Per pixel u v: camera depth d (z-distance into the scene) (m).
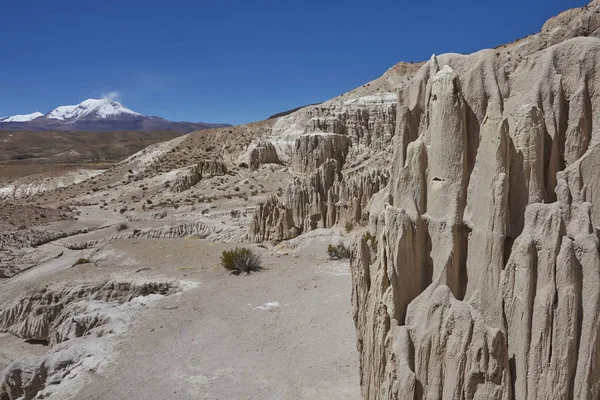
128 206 82.75
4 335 32.16
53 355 20.48
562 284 10.10
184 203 76.88
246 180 83.81
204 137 120.31
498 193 11.09
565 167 11.79
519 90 12.43
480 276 11.35
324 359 18.59
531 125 11.23
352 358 18.39
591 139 11.60
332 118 86.19
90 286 33.09
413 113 14.02
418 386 10.99
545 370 10.09
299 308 24.77
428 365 10.99
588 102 11.77
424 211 12.66
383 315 11.83
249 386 16.94
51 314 31.66
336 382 16.67
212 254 40.25
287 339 20.97
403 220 11.86
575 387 9.94
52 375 19.64
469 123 12.51
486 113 12.16
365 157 79.19
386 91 94.88
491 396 10.29
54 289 33.25
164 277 33.50
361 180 44.06
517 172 11.38
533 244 10.52
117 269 36.84
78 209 83.69
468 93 12.59
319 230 41.59
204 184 86.62
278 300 26.56
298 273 32.06
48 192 110.94
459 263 11.97
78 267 38.38
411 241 11.99
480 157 11.76
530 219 10.78
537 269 10.51
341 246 35.94
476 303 11.27
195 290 29.72
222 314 24.89
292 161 86.38
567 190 11.13
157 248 44.06
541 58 12.41
